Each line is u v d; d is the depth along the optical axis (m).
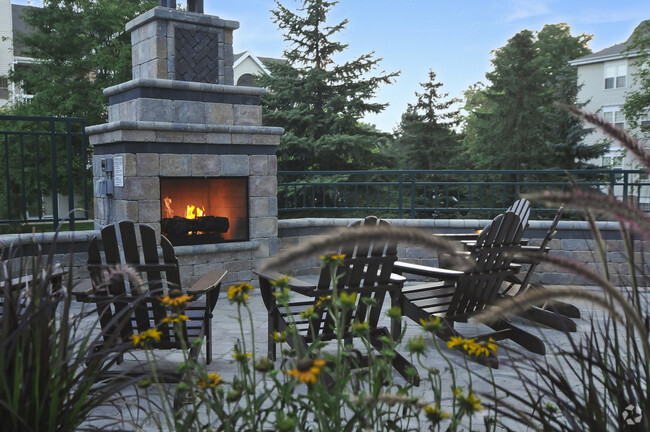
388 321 5.24
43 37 20.33
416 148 22.48
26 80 20.95
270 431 1.58
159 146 6.15
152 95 6.12
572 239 6.91
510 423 2.72
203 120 6.46
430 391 3.34
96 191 6.51
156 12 6.26
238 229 6.91
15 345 1.53
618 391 1.37
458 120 23.31
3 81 27.30
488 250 4.08
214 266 6.62
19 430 1.56
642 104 22.31
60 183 18.28
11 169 16.08
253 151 6.84
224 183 6.82
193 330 3.76
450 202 18.73
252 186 6.85
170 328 3.45
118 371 3.20
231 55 6.86
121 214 6.10
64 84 20.14
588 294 1.03
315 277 7.48
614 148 20.14
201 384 1.55
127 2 21.45
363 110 18.50
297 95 18.00
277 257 0.97
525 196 0.93
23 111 19.34
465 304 4.29
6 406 1.44
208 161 6.48
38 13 20.56
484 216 18.98
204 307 3.89
